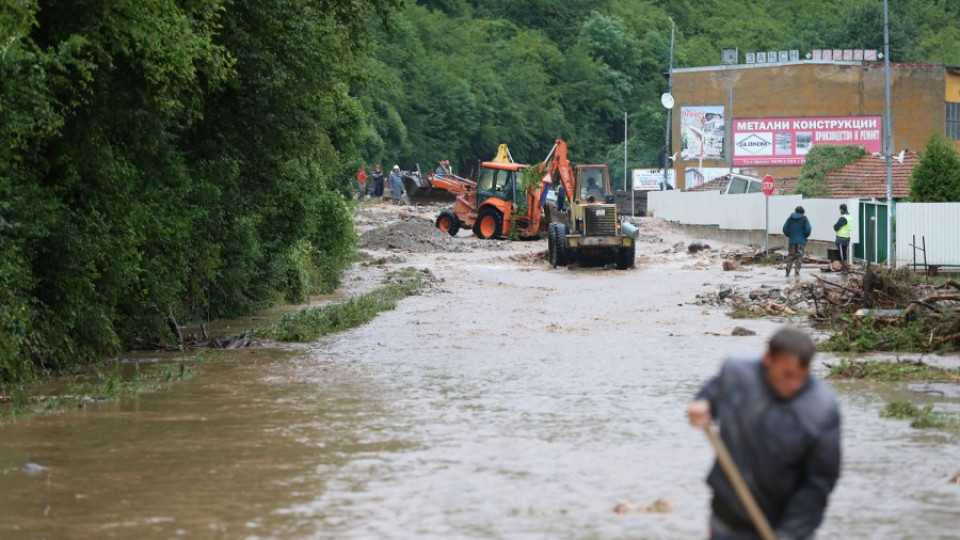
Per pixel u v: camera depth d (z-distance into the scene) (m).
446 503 13.72
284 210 40.97
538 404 20.67
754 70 126.12
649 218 107.00
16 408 20.17
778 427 8.56
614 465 15.71
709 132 127.38
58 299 25.14
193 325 35.47
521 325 34.16
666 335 31.67
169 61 25.12
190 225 31.34
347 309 35.69
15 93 22.17
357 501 13.84
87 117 25.41
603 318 36.03
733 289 43.88
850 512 13.26
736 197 79.69
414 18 193.00
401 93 164.75
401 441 17.41
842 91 124.25
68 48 22.94
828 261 60.34
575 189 84.12
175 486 14.62
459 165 182.12
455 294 45.25
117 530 12.63
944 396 21.59
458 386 22.84
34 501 13.90
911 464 15.68
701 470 15.41
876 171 85.81
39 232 23.45
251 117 32.31
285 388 22.69
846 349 28.55
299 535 12.41
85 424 18.91
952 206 52.94
